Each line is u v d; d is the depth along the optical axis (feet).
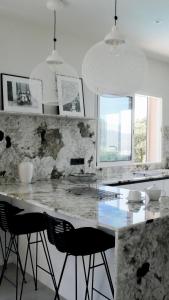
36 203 7.30
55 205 6.99
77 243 6.36
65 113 11.95
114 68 6.75
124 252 5.37
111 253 7.00
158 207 6.86
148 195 7.64
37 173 11.60
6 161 10.80
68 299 8.33
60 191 8.99
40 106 11.32
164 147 17.29
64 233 6.36
